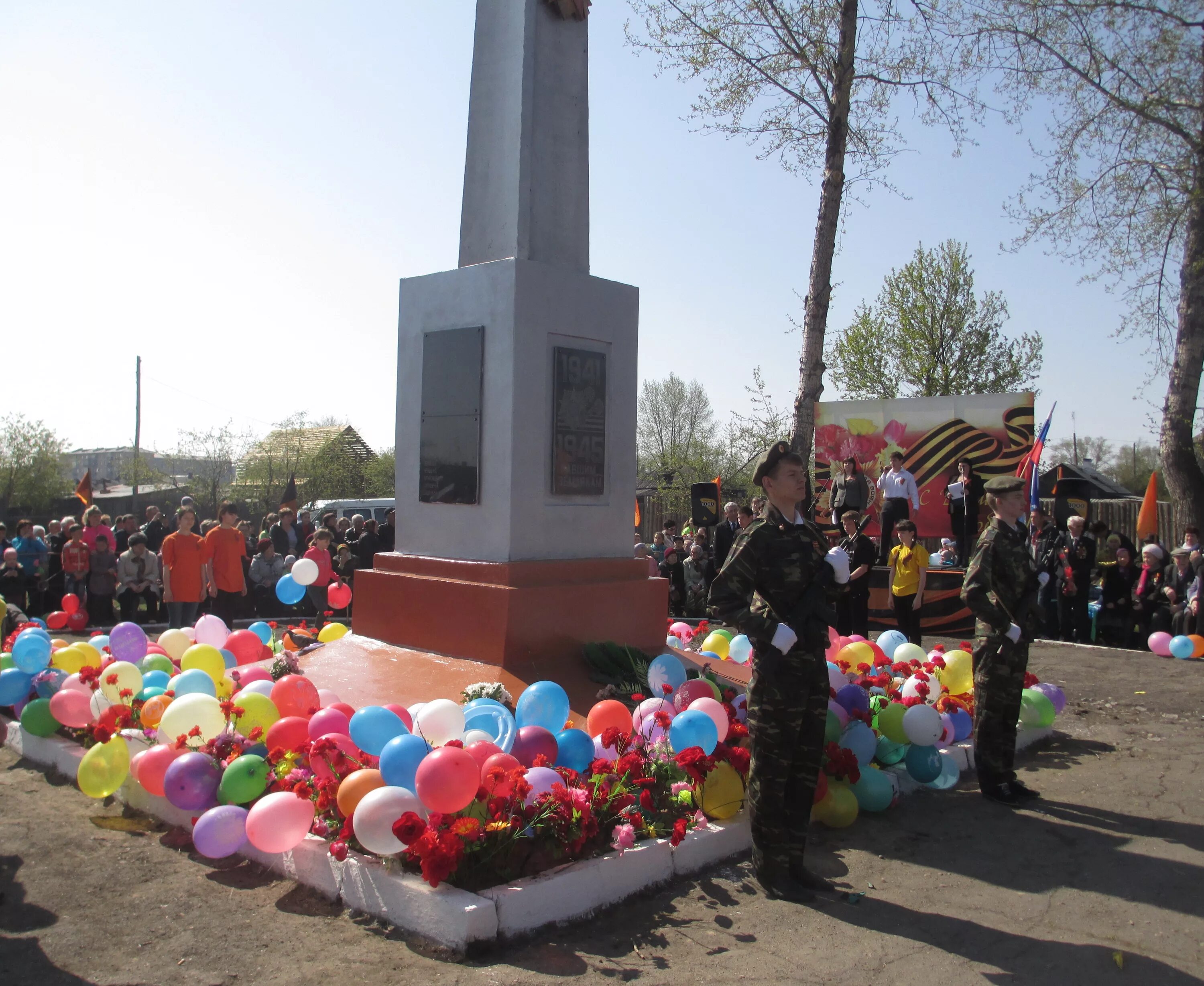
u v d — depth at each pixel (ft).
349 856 12.45
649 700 16.29
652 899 12.80
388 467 132.46
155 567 41.73
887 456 51.31
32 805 16.58
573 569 20.33
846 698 18.15
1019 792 17.75
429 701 17.87
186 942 11.35
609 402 21.77
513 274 19.90
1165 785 18.71
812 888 13.12
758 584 13.25
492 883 11.85
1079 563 40.60
